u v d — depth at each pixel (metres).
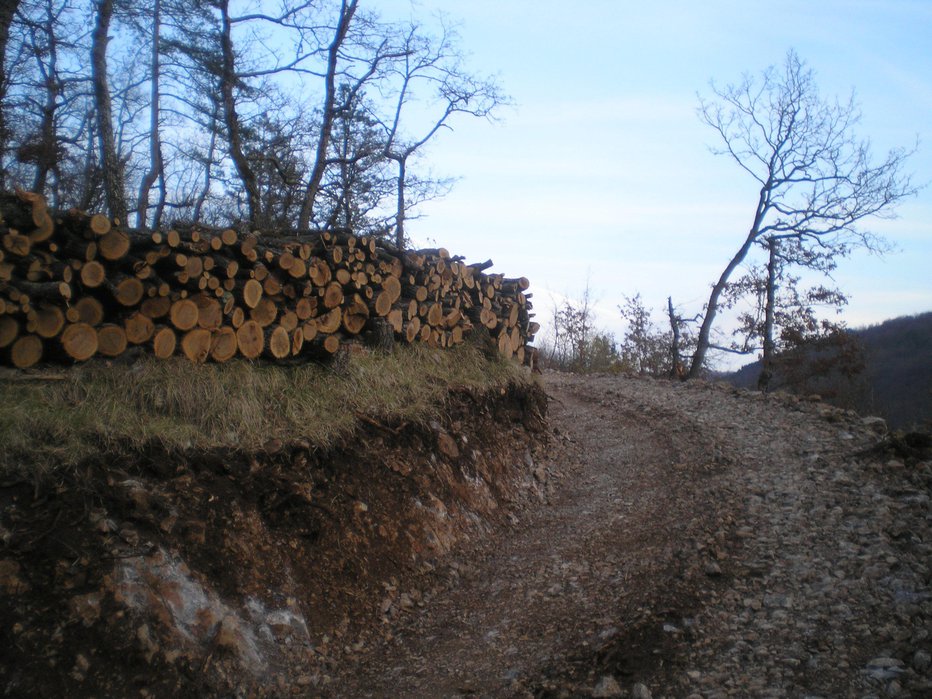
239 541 5.18
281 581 5.24
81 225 5.68
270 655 4.80
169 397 5.73
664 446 10.85
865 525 6.44
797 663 4.46
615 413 14.04
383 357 8.03
